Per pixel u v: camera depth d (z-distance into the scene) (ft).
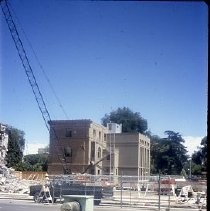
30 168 349.41
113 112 482.69
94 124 297.12
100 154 308.19
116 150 330.13
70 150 289.33
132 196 129.18
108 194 118.73
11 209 86.63
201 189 133.28
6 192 165.07
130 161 337.72
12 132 363.97
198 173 368.89
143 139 352.08
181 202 114.01
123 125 472.44
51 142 290.97
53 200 110.42
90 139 290.56
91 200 43.86
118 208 98.27
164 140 447.83
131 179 141.90
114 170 323.16
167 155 442.91
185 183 139.13
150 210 95.30
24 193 158.92
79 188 109.60
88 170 286.46
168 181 117.50
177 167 442.09
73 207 42.14
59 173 283.38
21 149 393.50
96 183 123.75
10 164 352.49
